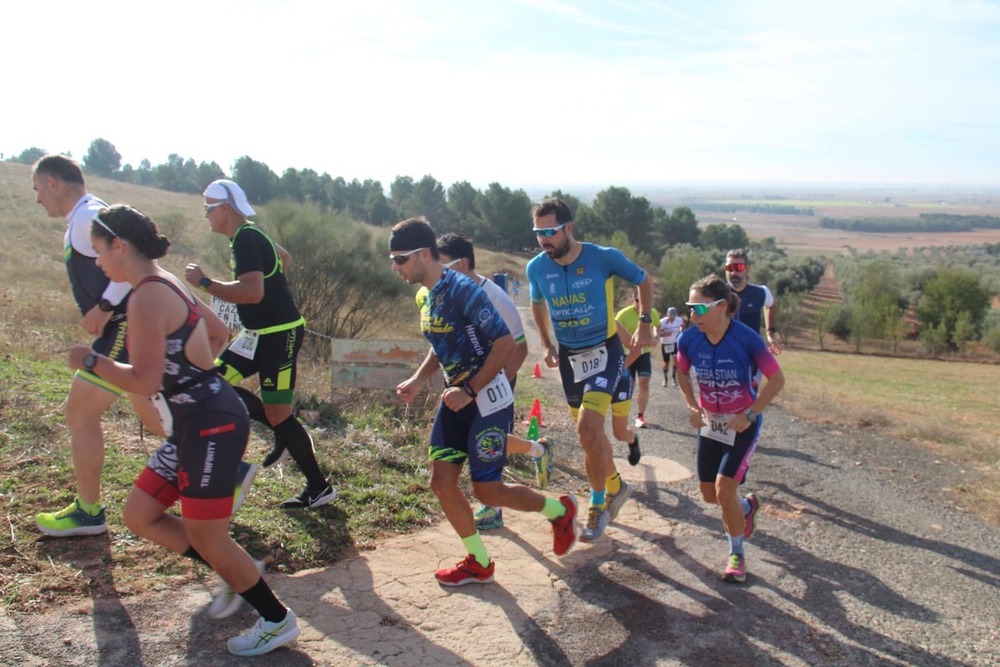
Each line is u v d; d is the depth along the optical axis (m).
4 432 4.46
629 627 3.47
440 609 3.43
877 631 3.65
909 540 5.10
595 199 66.62
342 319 16.44
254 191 63.38
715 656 3.28
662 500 5.57
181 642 2.90
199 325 2.80
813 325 52.00
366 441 5.64
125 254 2.70
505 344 3.44
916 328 50.53
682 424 8.98
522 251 67.44
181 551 3.02
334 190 68.75
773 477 6.55
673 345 12.90
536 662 3.10
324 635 3.09
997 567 4.68
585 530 4.44
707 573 4.20
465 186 73.69
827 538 5.00
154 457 3.00
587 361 4.63
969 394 21.47
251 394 4.20
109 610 3.03
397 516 4.43
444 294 3.50
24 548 3.35
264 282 4.02
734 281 6.38
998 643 3.61
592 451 4.46
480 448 3.59
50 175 3.46
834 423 9.38
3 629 2.80
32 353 6.93
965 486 6.63
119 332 3.44
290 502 4.23
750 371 4.15
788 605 3.86
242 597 2.91
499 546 4.30
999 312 50.78
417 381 4.05
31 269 14.65
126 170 78.62
